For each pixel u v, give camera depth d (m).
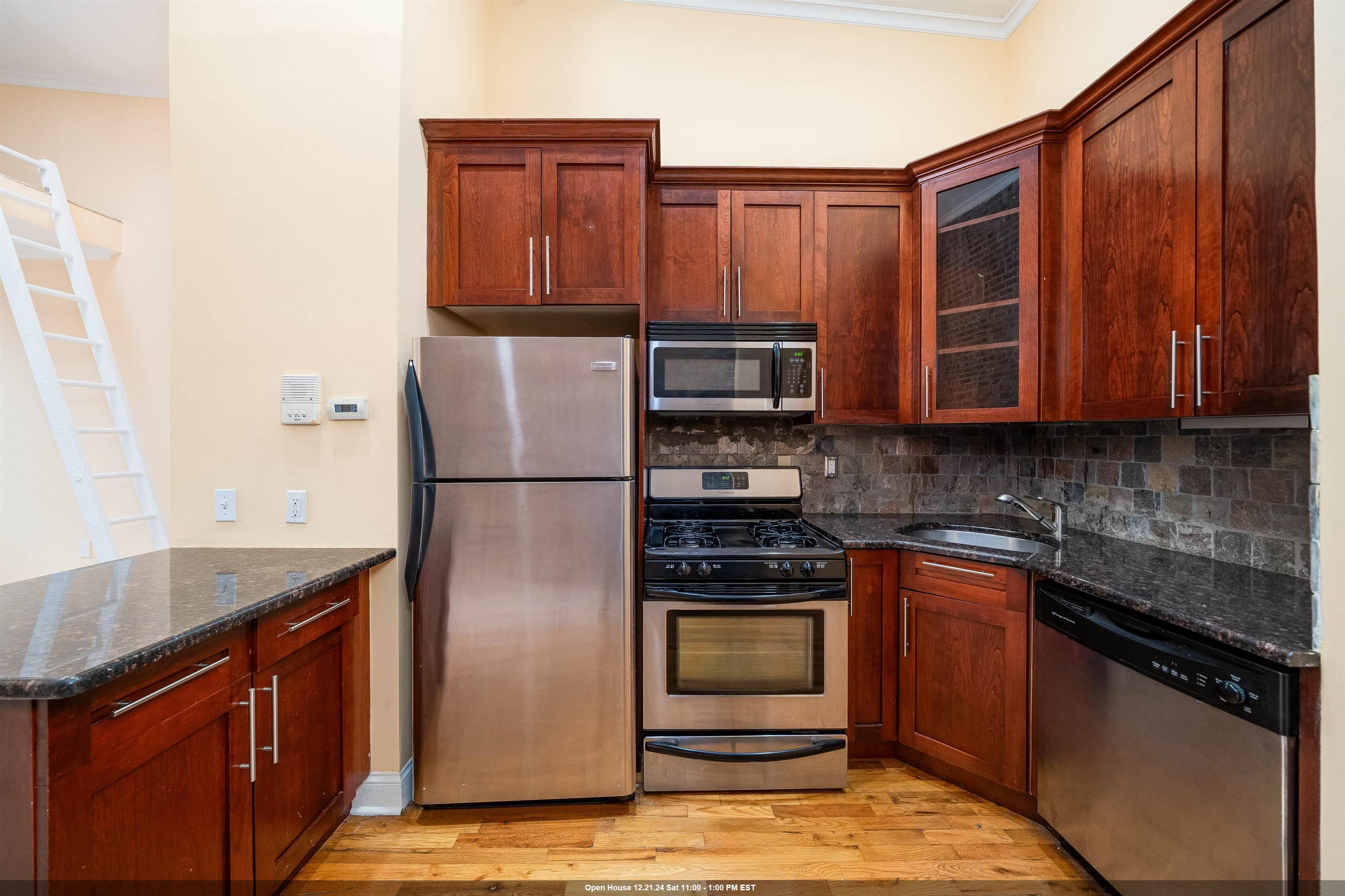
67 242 2.75
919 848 1.56
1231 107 1.26
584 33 2.49
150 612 1.08
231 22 1.69
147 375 3.53
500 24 2.48
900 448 2.49
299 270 1.69
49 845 0.77
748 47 2.53
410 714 1.79
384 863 1.50
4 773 0.77
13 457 3.42
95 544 2.41
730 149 2.52
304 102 1.69
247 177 1.69
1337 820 0.89
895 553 1.96
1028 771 1.63
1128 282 1.57
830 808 1.74
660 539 2.00
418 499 1.67
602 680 1.72
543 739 1.71
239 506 1.70
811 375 2.10
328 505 1.70
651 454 2.46
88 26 2.84
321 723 1.44
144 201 3.49
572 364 1.71
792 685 1.84
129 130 3.47
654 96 2.50
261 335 1.69
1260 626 1.03
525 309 2.03
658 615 1.82
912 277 2.19
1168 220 1.43
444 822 1.67
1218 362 1.29
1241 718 1.00
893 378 2.21
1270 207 1.17
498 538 1.69
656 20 2.51
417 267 1.83
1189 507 1.65
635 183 1.92
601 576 1.72
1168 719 1.14
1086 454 2.06
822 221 2.18
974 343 2.01
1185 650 1.11
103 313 3.48
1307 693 0.93
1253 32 1.21
